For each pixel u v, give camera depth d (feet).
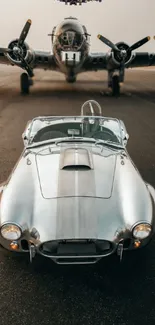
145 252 11.30
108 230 9.00
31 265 10.60
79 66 50.21
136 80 96.94
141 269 10.43
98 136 14.47
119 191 10.37
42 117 14.94
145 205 9.65
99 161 12.00
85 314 8.63
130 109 37.81
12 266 10.54
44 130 14.89
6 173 17.71
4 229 9.14
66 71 53.01
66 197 9.90
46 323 8.34
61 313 8.66
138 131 27.55
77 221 9.07
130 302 9.04
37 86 67.97
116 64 49.32
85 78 113.19
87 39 49.55
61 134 14.84
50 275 10.14
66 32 46.37
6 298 9.14
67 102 42.47
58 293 9.38
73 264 9.78
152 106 40.29
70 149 12.73
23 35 45.01
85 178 10.76
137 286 9.67
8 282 9.79
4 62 55.62
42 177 11.04
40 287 9.61
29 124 15.37
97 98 47.14
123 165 12.06
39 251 9.25
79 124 14.89
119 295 9.30
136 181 10.97
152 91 60.13
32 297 9.21
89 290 9.51
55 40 48.11
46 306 8.89
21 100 44.11
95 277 10.06
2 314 8.60
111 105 40.57
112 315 8.59
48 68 56.80
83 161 11.60
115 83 49.93
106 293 9.39
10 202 9.73
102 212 9.39
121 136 14.48
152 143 24.06
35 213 9.57
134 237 9.23
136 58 54.85
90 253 9.10
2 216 9.29
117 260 10.87
